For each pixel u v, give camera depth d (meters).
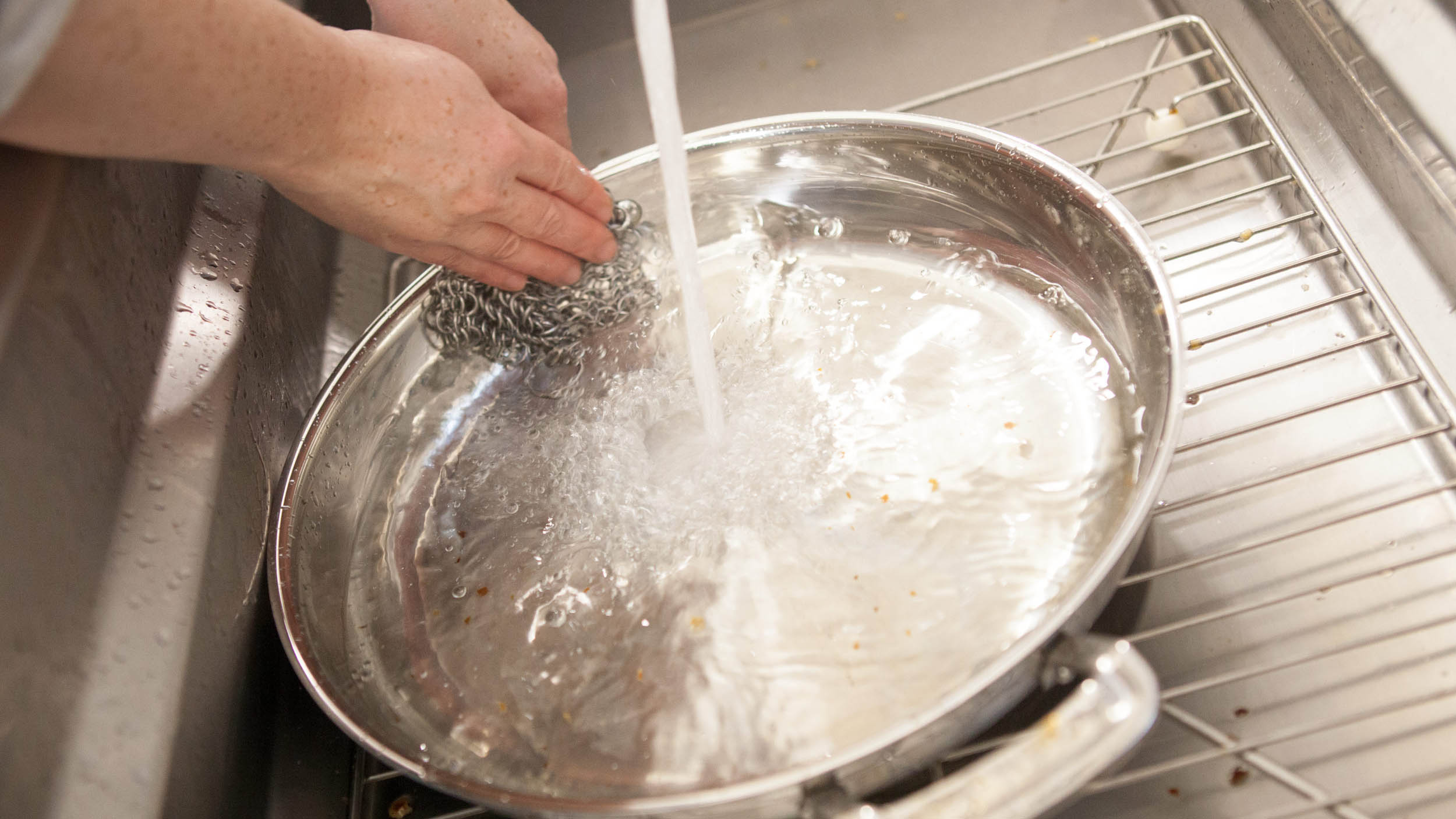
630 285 0.60
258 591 0.51
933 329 0.59
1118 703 0.34
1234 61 0.62
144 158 0.40
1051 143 0.72
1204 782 0.43
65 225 0.44
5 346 0.39
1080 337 0.55
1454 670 0.44
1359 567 0.48
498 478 0.58
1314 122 0.63
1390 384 0.48
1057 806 0.34
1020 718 0.45
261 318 0.59
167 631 0.43
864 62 0.82
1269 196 0.64
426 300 0.60
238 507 0.51
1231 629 0.47
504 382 0.63
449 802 0.48
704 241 0.67
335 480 0.56
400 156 0.45
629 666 0.48
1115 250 0.50
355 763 0.48
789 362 0.59
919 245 0.63
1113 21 0.80
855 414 0.56
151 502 0.47
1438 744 0.42
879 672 0.45
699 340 0.52
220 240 0.59
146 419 0.49
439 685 0.50
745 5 0.88
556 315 0.59
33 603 0.39
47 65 0.33
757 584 0.49
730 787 0.36
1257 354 0.57
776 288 0.64
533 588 0.52
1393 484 0.50
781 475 0.54
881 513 0.51
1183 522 0.51
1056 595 0.45
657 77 0.46
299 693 0.52
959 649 0.45
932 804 0.34
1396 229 0.57
